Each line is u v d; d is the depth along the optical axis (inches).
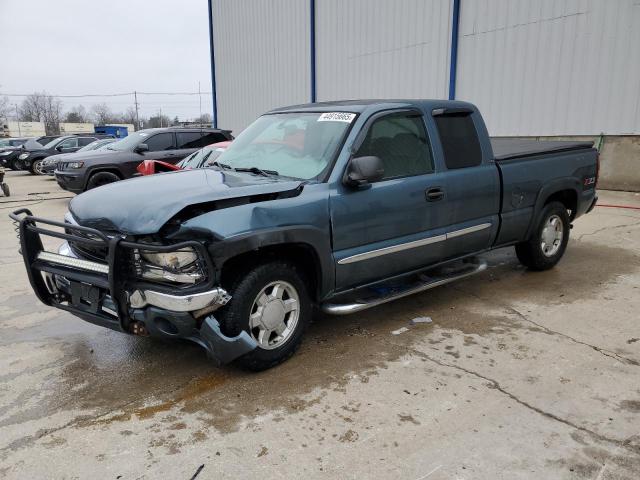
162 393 136.6
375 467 105.7
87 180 448.5
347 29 657.6
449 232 183.0
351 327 177.2
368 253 159.8
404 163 171.3
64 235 137.1
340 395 133.2
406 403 129.0
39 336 175.8
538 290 212.4
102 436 118.0
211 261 125.5
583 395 132.0
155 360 155.9
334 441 114.4
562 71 457.4
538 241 225.5
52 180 783.7
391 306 197.0
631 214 354.9
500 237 206.2
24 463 109.0
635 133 423.2
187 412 127.1
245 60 865.5
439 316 186.1
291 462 107.7
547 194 220.1
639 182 429.1
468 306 195.6
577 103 452.1
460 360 151.6
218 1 909.8
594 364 148.3
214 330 129.4
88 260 141.9
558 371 144.5
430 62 563.5
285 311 145.9
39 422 124.1
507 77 495.8
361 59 645.3
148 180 158.7
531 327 175.0
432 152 179.0
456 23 526.0
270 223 135.7
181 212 127.8
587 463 106.3
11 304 208.4
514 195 205.6
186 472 105.3
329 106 179.3
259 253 142.1
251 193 136.8
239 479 103.0
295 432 118.0
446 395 132.5
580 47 442.9
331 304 159.8
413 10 571.5
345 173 154.1
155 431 119.5
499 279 228.1
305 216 143.0
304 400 131.3
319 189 149.3
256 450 111.9
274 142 176.9
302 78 749.9
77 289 142.0
